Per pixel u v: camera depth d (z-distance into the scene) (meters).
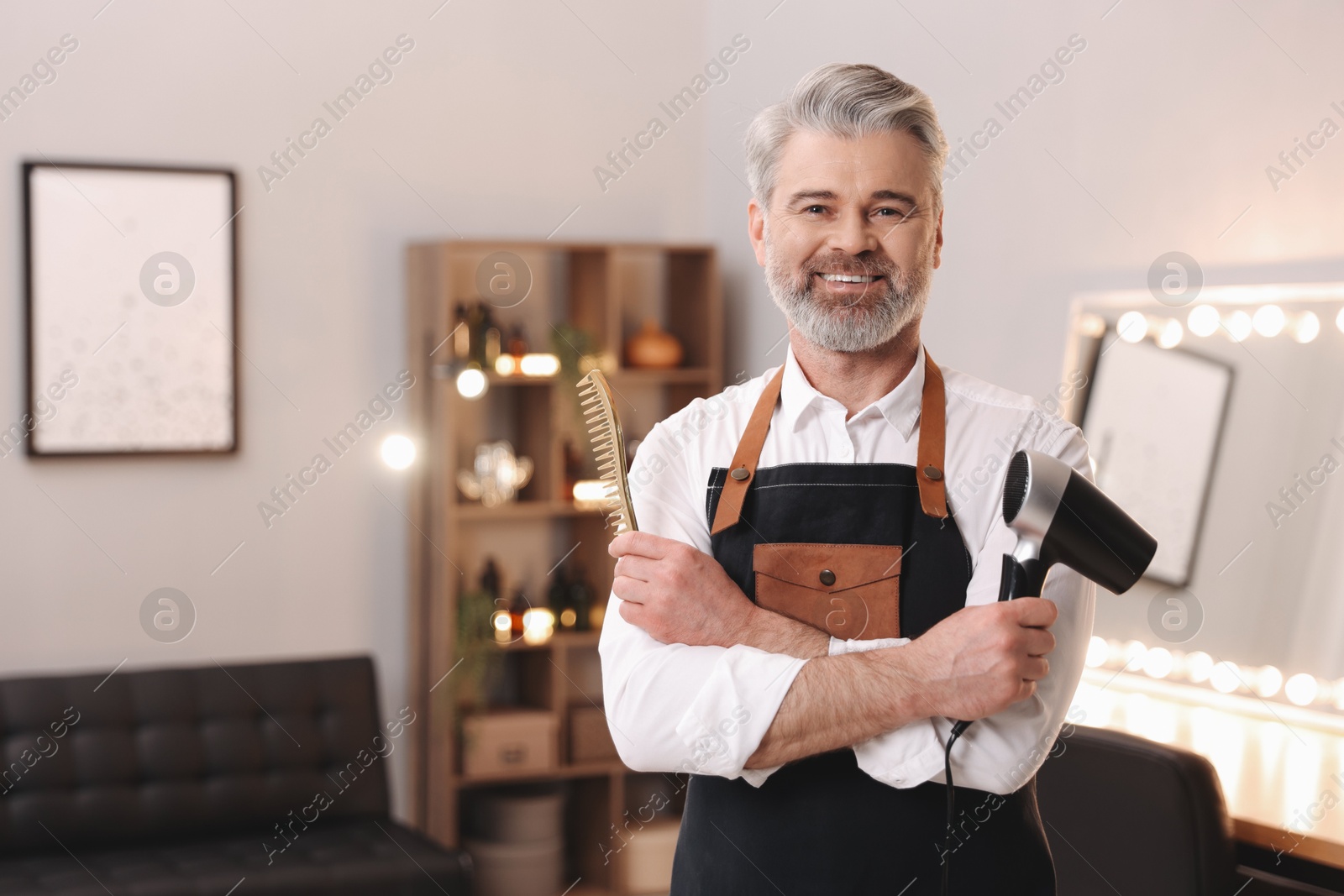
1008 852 1.35
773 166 1.41
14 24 3.60
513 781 4.13
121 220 3.71
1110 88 2.80
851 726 1.26
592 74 4.32
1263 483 2.46
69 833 3.31
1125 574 1.28
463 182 4.14
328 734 3.68
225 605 3.85
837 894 1.33
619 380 4.06
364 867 3.18
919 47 3.38
